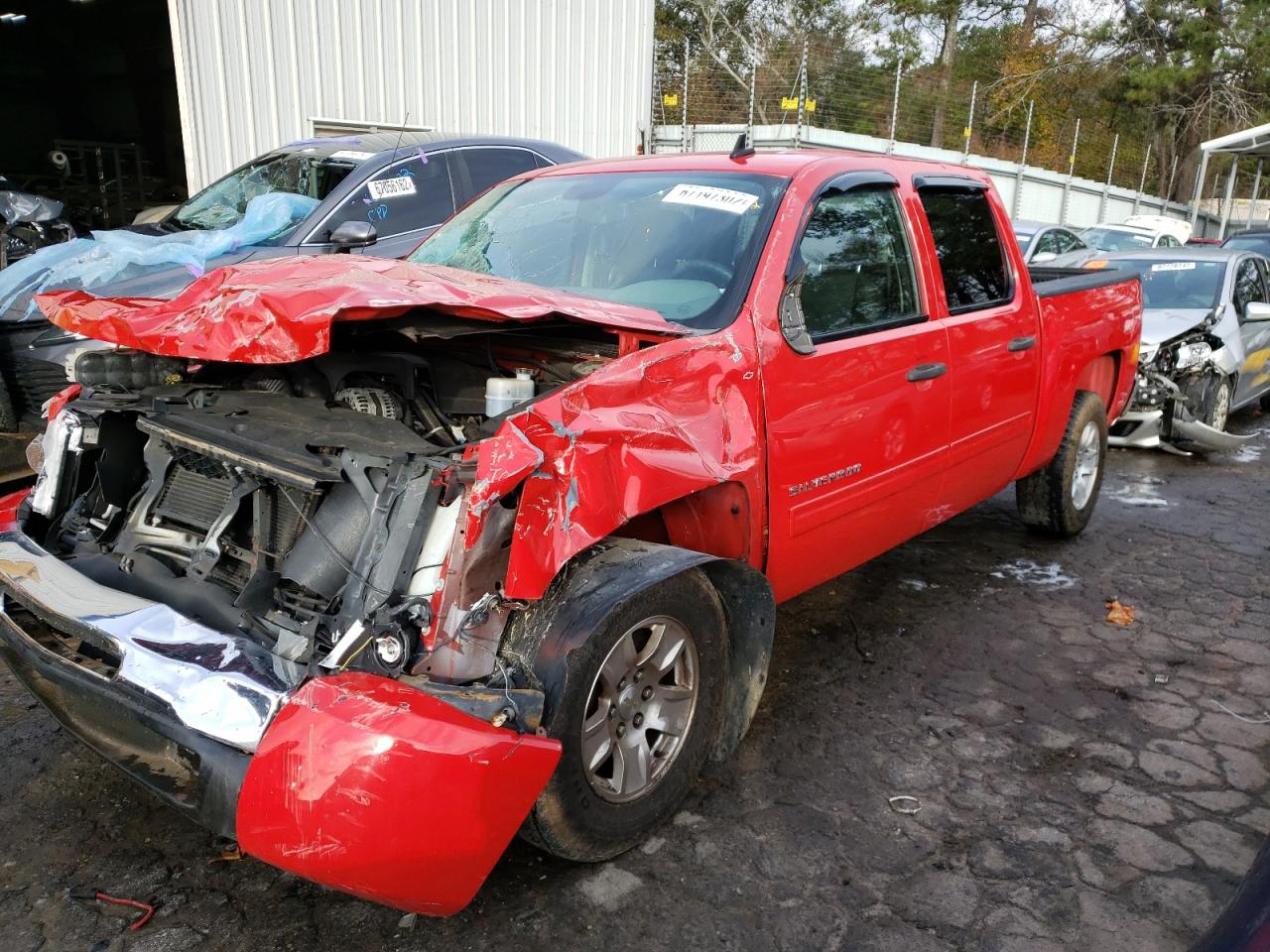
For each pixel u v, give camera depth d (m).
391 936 2.47
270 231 6.63
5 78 15.98
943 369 3.93
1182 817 3.06
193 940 2.44
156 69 16.34
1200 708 3.80
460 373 3.17
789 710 3.69
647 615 2.65
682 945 2.46
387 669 2.26
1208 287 8.69
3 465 5.17
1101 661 4.20
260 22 10.34
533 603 2.52
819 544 3.48
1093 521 6.27
